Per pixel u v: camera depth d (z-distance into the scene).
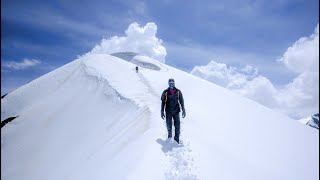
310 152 14.50
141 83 25.50
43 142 19.31
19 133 23.22
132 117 15.11
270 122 19.95
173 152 8.70
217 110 19.69
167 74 35.50
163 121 12.46
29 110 29.00
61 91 30.66
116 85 23.34
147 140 9.88
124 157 9.37
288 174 10.57
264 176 9.32
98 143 13.80
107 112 18.52
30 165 16.62
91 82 27.80
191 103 19.83
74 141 16.92
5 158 19.47
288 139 16.12
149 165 7.89
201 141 10.62
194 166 8.09
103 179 8.59
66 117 22.16
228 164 9.06
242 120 18.17
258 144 13.35
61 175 12.69
